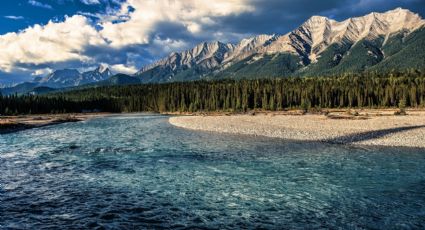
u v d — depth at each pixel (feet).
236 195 75.56
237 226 59.00
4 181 89.04
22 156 127.34
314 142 157.28
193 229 57.88
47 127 280.92
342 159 115.03
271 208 67.46
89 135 203.82
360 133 181.78
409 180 86.28
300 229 57.62
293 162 110.42
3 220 61.98
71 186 83.87
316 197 73.67
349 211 65.36
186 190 79.66
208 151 133.59
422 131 184.34
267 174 94.07
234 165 106.32
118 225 59.67
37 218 63.00
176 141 165.99
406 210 65.46
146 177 91.91
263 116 345.72
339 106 496.23
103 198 74.23
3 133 224.74
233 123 257.34
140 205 69.62
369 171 96.53
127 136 194.08
